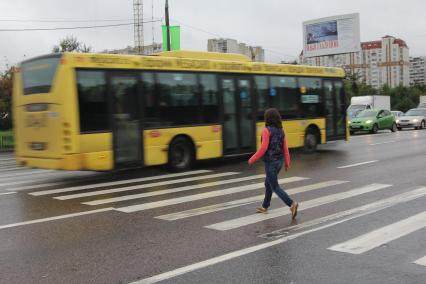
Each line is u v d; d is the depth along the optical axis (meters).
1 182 13.17
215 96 14.70
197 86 14.24
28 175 14.76
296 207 7.73
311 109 17.95
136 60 12.84
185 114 13.93
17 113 12.79
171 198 9.75
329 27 54.84
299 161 15.70
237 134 15.34
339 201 9.00
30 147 12.41
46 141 11.92
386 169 13.35
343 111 19.44
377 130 33.59
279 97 16.69
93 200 9.78
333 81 19.03
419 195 9.38
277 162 7.95
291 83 17.19
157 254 6.00
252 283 4.96
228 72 15.12
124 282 5.07
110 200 9.71
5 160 22.53
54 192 11.01
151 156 13.11
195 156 14.21
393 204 8.60
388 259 5.59
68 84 11.48
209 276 5.19
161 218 7.97
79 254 6.08
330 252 5.91
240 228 7.20
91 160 11.80
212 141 14.59
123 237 6.84
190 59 14.12
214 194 10.09
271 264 5.54
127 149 12.56
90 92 11.84
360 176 12.13
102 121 12.05
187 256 5.89
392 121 35.16
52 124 11.72
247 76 15.69
